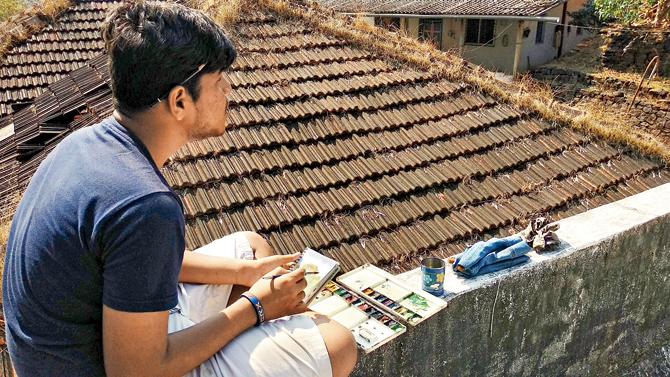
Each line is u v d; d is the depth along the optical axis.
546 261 2.74
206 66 1.33
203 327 1.42
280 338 1.50
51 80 7.73
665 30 13.75
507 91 5.67
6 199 4.22
